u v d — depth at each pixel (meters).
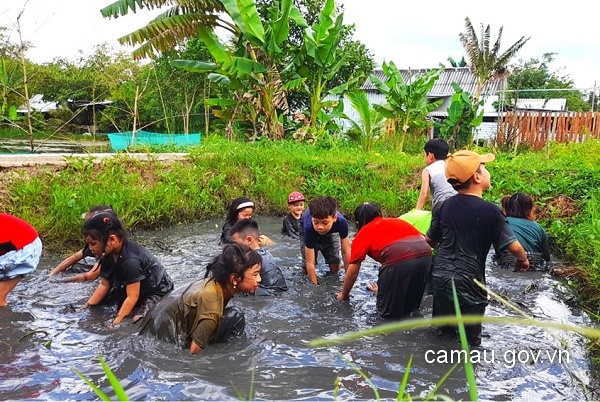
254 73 14.88
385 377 3.54
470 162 4.20
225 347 3.97
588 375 3.62
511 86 40.94
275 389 3.34
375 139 16.97
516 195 6.61
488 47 23.53
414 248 4.64
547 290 5.54
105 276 4.70
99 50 23.64
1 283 4.79
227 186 10.42
